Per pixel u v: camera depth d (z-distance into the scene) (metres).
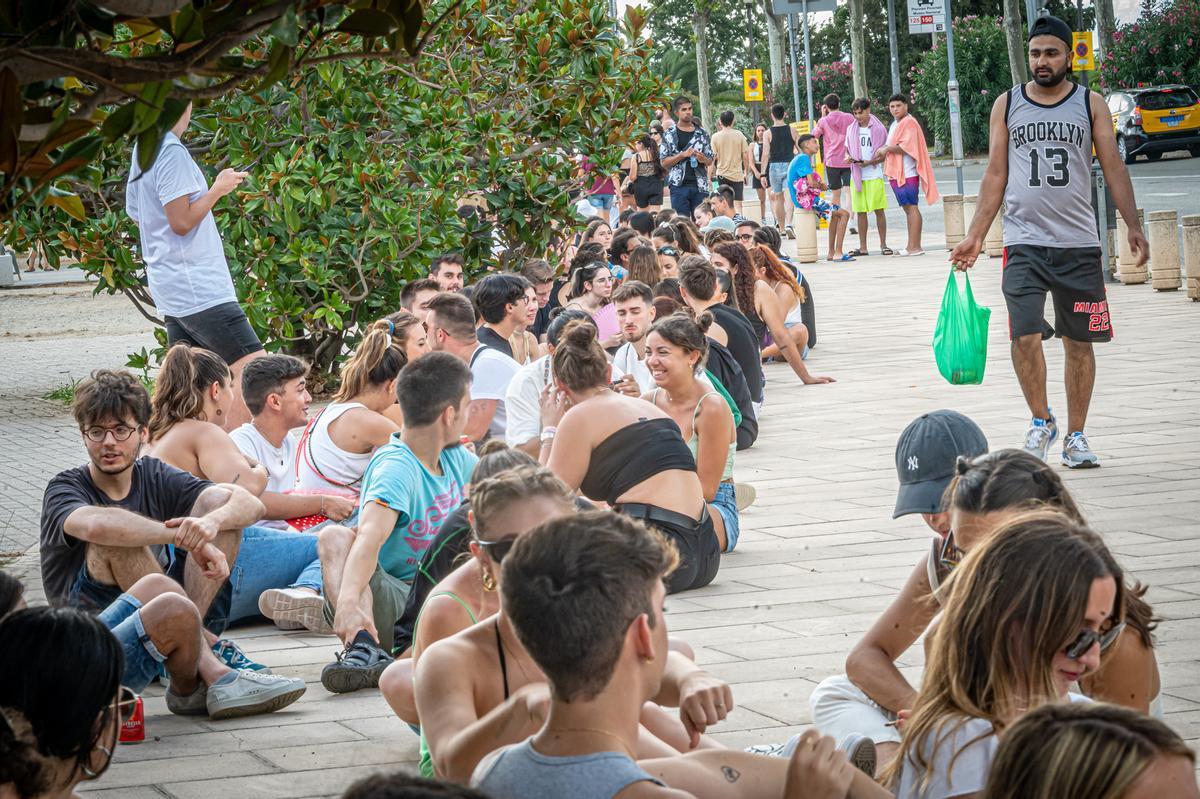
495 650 3.37
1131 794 2.02
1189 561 6.35
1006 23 40.16
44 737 3.01
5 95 2.29
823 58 86.38
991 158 8.61
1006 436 9.40
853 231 28.19
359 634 5.52
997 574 2.83
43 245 12.82
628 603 2.42
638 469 6.16
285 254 12.06
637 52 13.93
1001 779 2.13
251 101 12.27
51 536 5.47
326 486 6.98
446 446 5.77
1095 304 8.30
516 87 13.58
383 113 12.65
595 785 2.38
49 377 16.64
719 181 26.92
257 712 5.24
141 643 5.07
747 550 7.16
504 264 13.77
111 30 2.47
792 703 4.96
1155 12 52.19
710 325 9.55
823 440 9.89
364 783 1.90
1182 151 42.62
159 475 5.76
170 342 9.34
